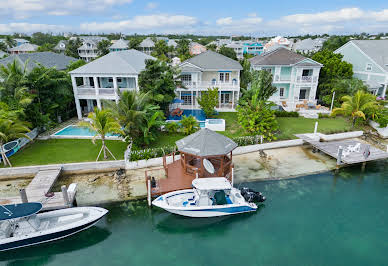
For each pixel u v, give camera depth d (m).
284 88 39.16
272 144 25.45
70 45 88.06
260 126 26.06
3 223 14.30
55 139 25.94
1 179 19.88
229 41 150.88
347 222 15.79
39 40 129.75
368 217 16.20
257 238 14.76
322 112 34.59
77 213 15.47
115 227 15.59
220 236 15.01
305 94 39.19
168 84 28.86
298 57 37.97
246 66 42.75
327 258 13.27
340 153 21.16
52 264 13.37
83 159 21.59
